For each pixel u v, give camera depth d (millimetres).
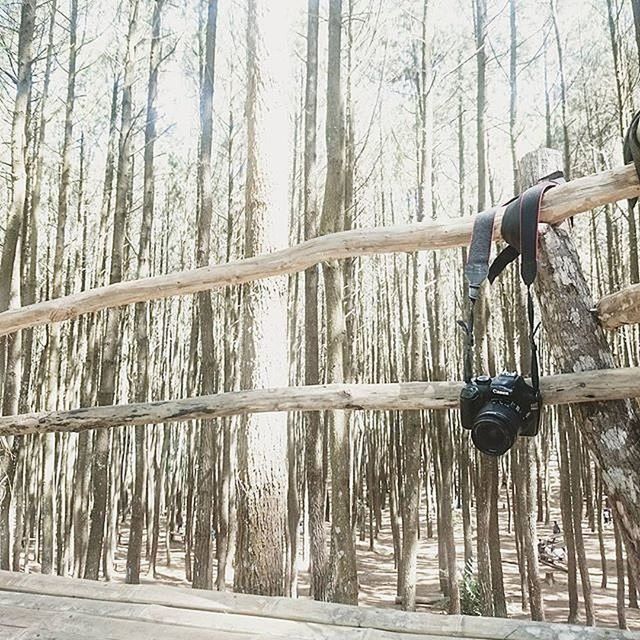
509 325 8203
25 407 7996
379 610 1756
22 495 9078
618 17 7383
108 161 9188
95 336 8125
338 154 5684
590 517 12258
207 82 7082
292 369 9273
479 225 1964
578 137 9586
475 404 1832
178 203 13992
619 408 1790
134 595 1952
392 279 13203
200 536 6898
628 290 1769
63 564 8430
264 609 1812
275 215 5805
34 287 7414
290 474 7898
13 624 1792
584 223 11359
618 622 6977
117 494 11492
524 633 1569
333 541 4926
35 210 7602
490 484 7000
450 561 7281
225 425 8250
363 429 13398
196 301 10086
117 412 2465
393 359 11898
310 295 5879
